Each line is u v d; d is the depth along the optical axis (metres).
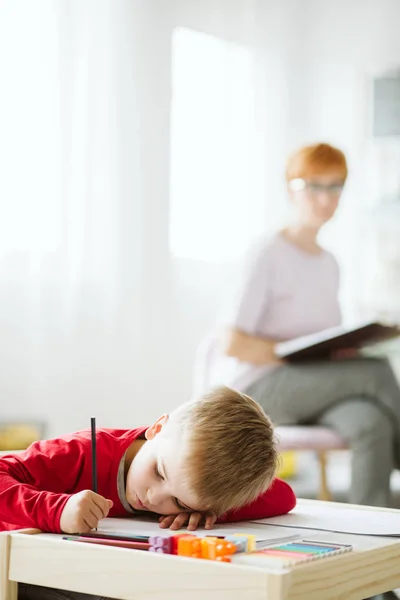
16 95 3.69
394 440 2.79
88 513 1.38
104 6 3.98
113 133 4.00
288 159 3.05
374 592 1.31
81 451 1.62
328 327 2.97
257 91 4.43
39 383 3.74
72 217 3.86
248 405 1.56
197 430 1.46
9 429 3.52
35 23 3.75
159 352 4.16
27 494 1.45
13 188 3.67
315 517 1.67
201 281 4.31
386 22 4.37
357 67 4.40
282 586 1.09
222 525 1.54
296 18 4.47
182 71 4.25
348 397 2.80
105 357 3.97
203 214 4.32
